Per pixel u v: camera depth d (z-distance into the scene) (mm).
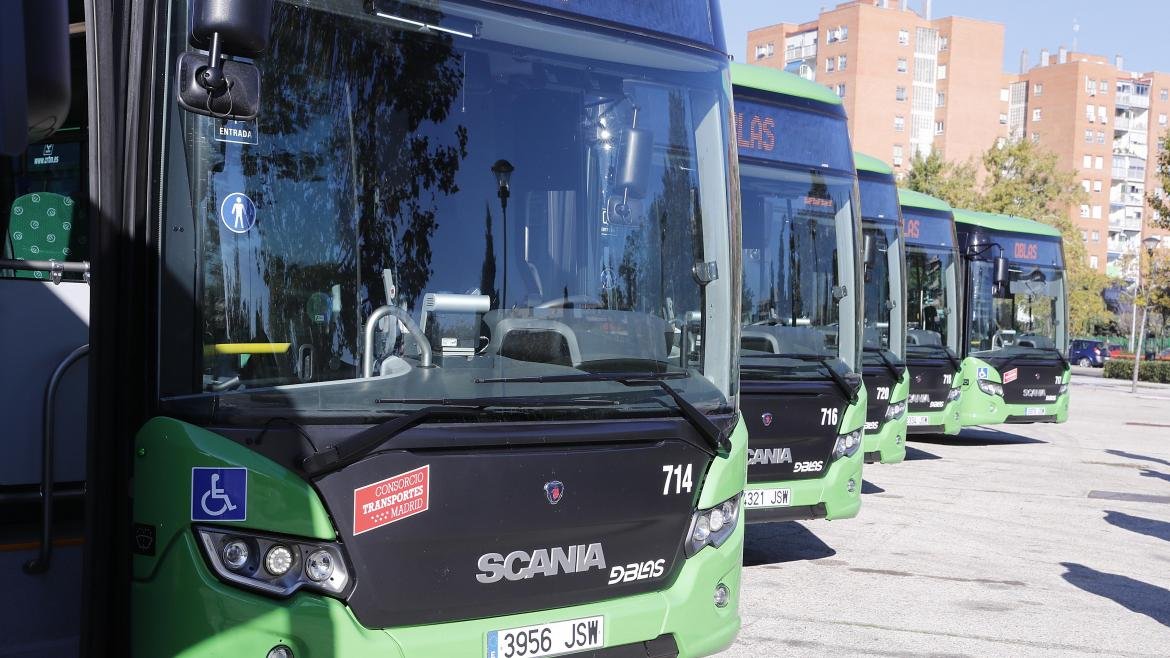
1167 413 27031
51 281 3773
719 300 4676
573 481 3898
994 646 6414
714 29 4918
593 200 4336
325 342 3674
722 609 4402
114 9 3559
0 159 4383
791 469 7438
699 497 4312
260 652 3404
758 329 7641
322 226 3721
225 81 3328
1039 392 16844
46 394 3574
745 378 7328
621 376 4164
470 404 3742
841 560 8625
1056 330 17266
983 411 16391
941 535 9789
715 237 4707
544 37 4281
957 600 7465
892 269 11109
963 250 16625
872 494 12109
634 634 4062
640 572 4098
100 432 3393
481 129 4078
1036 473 14430
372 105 3857
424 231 3908
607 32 4469
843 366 7797
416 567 3605
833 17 97312
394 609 3568
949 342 14789
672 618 4164
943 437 19406
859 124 95000
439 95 3998
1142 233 124125
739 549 4523
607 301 4301
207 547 3385
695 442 4266
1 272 3949
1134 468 15336
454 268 3949
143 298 3486
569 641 3908
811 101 8344
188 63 3307
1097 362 63594
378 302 3785
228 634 3385
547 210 4184
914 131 100812
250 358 3557
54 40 2643
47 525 3531
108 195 3439
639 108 4523
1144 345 66125
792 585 7738
